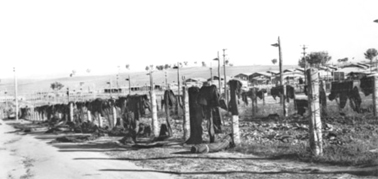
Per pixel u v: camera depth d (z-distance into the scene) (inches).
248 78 3782.0
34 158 698.8
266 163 460.8
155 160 545.0
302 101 1066.7
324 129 787.4
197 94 681.6
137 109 965.8
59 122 1716.3
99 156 644.7
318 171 393.7
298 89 2133.4
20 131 1635.1
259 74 3833.7
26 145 978.7
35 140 1114.7
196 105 682.2
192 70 7691.9
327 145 545.3
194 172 434.3
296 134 751.1
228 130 887.7
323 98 975.6
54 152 759.7
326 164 426.3
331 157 440.5
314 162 442.0
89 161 592.4
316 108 463.8
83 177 458.3
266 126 957.2
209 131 658.8
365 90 871.7
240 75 4045.3
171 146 695.7
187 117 739.4
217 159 513.7
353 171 378.0
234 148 583.5
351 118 911.7
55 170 533.6
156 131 875.4
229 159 506.6
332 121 905.5
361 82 879.1
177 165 489.4
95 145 833.5
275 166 437.7
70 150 772.0
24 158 714.2
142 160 557.6
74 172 500.1
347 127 790.5
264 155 515.8
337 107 1165.7
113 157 618.5
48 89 7347.4
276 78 2957.7
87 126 1304.1
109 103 1254.3
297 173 393.1
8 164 650.8
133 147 727.7
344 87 866.8
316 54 4104.3
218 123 680.4
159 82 6072.8
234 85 608.4
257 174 401.7
